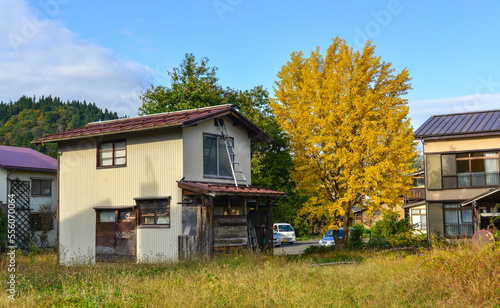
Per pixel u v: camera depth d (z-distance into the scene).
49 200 31.23
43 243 29.20
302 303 8.69
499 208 25.11
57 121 77.00
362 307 8.43
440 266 10.21
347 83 22.47
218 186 18.64
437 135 29.47
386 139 21.80
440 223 29.31
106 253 19.95
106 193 20.22
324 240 33.44
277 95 23.89
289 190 27.69
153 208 19.00
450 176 29.45
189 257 17.02
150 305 8.80
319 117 22.56
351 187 21.39
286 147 26.69
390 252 19.70
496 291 8.72
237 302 9.02
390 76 22.91
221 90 32.84
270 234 21.33
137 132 19.50
